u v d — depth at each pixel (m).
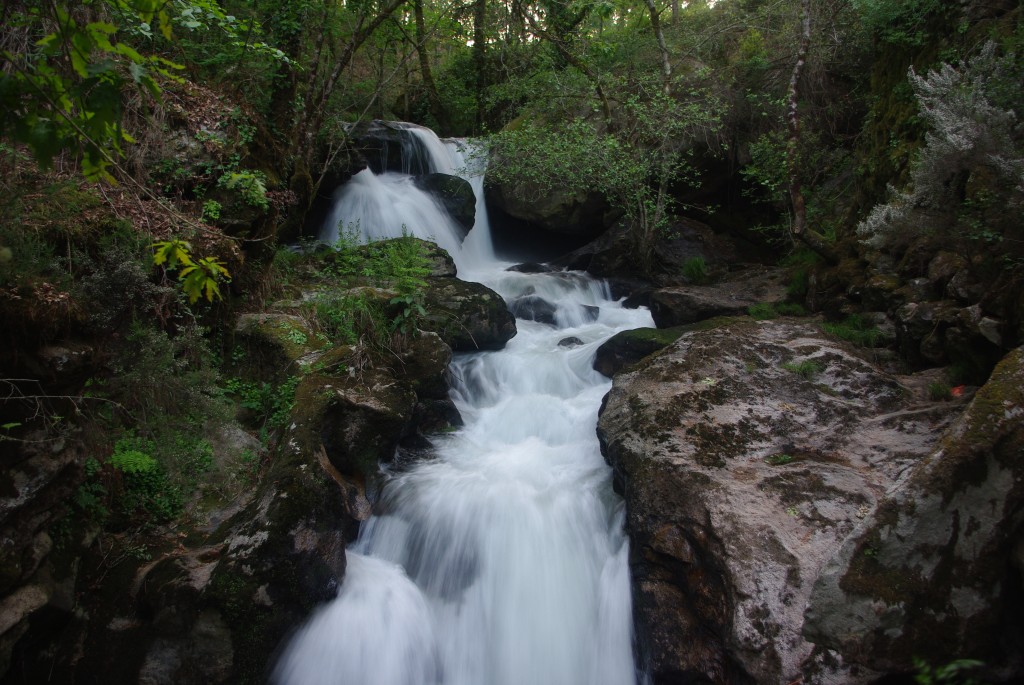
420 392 7.32
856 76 12.38
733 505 5.10
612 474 6.59
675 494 5.36
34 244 4.67
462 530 5.95
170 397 5.52
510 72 16.23
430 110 18.52
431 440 7.27
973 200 6.30
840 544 4.72
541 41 15.48
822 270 9.31
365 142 13.77
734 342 7.13
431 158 14.74
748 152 13.21
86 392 4.88
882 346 7.53
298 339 7.17
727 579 4.70
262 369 7.05
